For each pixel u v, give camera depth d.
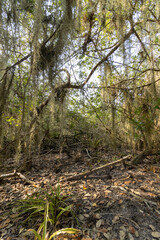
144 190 1.58
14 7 1.47
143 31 1.92
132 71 2.90
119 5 1.70
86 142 3.66
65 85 2.29
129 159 2.57
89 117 3.69
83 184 1.84
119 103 2.68
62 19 1.64
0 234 1.13
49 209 1.27
